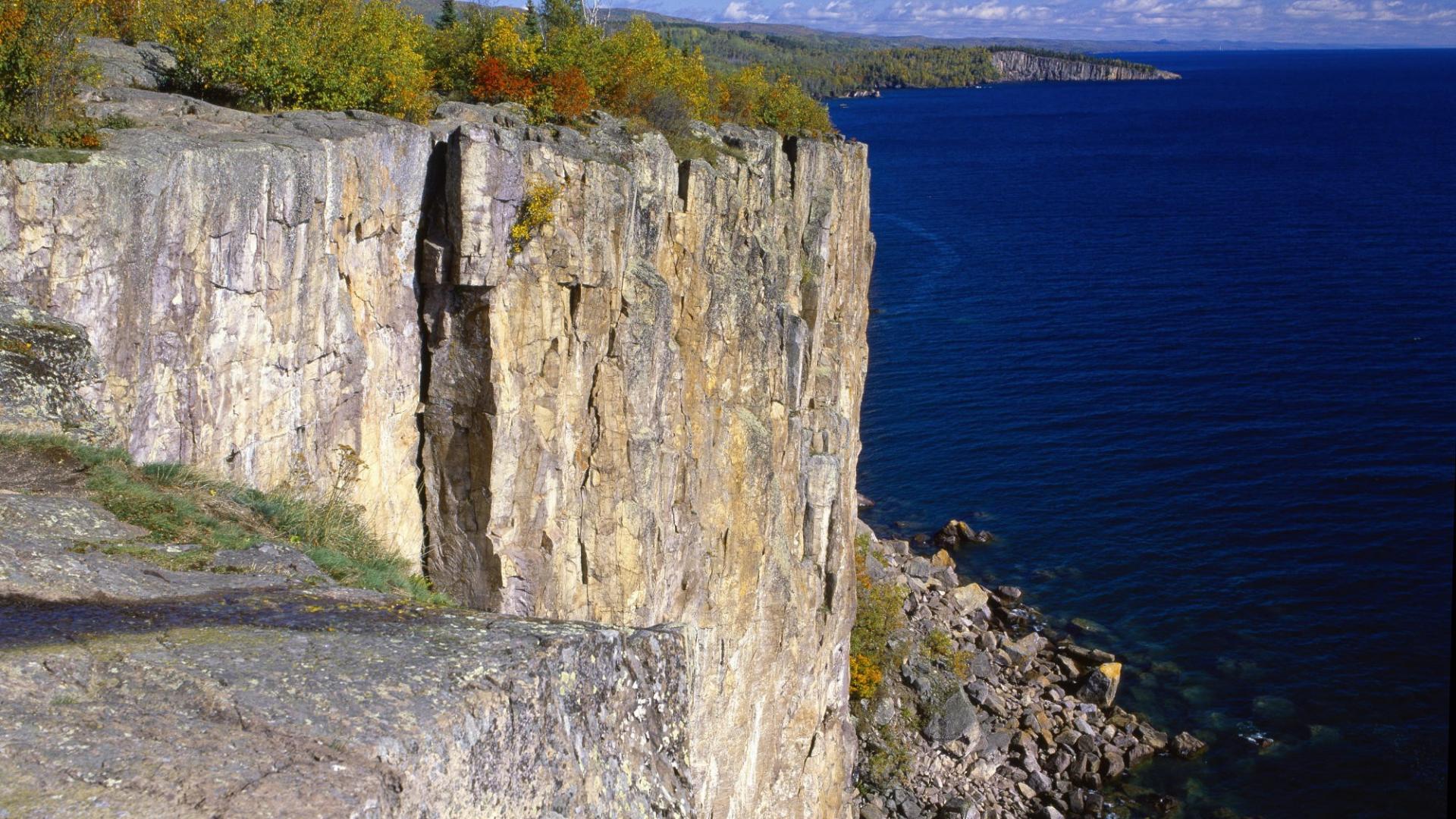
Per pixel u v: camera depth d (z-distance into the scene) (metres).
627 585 24.95
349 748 7.70
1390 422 70.88
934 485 67.56
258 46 20.86
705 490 28.91
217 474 16.69
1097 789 43.09
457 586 22.66
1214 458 67.69
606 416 24.02
